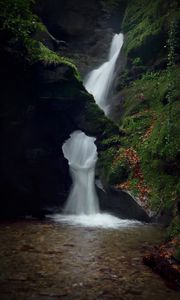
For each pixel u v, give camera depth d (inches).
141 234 428.8
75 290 273.1
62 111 592.7
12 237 406.3
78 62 932.6
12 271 304.2
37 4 868.6
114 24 1021.8
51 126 608.4
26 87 557.0
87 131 595.2
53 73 564.4
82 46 984.3
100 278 295.9
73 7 1006.4
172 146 511.8
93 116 594.2
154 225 475.8
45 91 572.4
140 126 608.7
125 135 603.2
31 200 588.4
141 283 289.3
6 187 570.6
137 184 526.6
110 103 764.6
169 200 475.5
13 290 269.6
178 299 264.2
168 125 536.1
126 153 571.2
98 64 935.0
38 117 597.0
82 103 594.2
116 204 539.2
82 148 659.4
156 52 730.8
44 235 418.3
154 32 721.6
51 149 614.2
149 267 323.0
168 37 693.9
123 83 766.5
